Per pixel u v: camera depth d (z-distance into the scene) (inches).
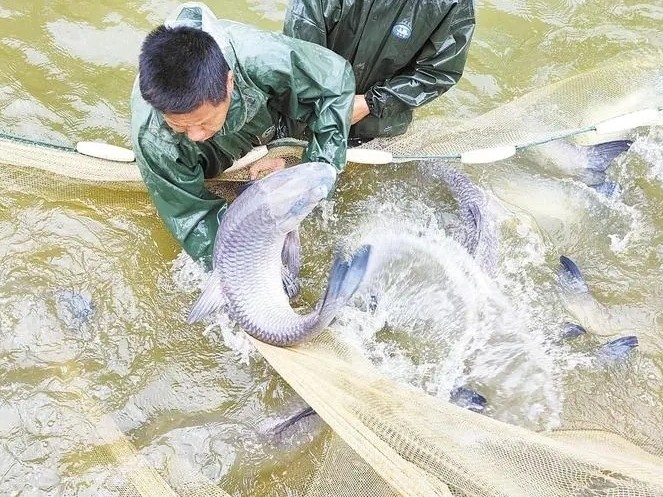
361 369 59.1
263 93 58.3
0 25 81.9
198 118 49.6
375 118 70.0
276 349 59.2
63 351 64.4
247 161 65.7
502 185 75.5
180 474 58.7
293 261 66.1
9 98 77.4
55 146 66.2
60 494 57.2
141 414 62.8
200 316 60.4
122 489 56.8
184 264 69.1
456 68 66.3
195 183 60.4
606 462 52.2
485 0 88.7
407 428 53.7
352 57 66.1
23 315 65.3
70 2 84.3
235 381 64.6
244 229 57.2
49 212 70.4
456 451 52.9
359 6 61.7
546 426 62.1
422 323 67.3
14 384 62.1
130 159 66.1
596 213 74.9
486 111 81.9
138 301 67.4
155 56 46.8
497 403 63.5
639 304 70.2
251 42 56.9
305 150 63.7
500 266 70.7
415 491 50.6
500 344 66.5
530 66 85.1
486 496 50.4
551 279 70.5
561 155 76.0
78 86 79.4
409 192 74.5
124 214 71.1
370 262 61.6
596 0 88.7
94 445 59.0
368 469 56.9
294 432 61.9
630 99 77.6
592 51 86.1
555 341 67.0
